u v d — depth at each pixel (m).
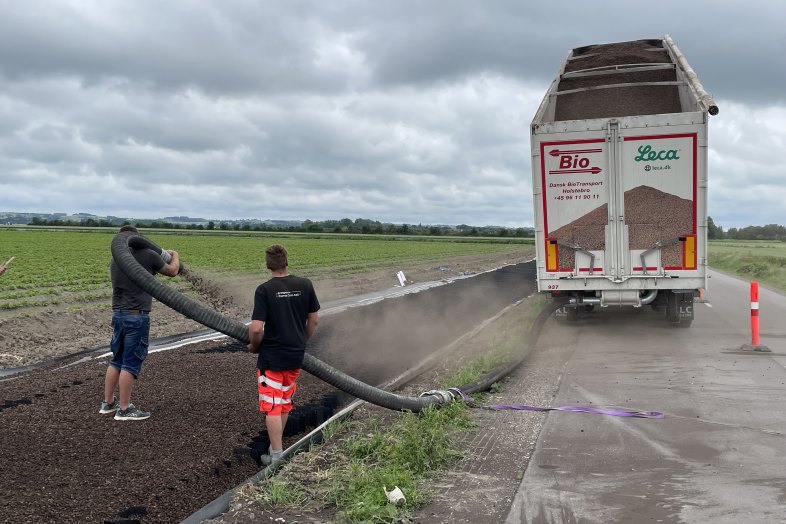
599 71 15.67
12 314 16.42
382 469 5.22
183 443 6.23
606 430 6.66
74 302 19.72
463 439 6.36
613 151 12.32
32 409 7.16
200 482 5.48
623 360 10.94
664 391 8.53
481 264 48.62
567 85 15.95
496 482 5.18
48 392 7.95
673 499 4.79
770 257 48.75
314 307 5.86
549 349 12.23
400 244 84.31
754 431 6.61
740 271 40.38
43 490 5.11
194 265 35.78
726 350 11.62
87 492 5.12
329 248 65.38
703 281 12.27
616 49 18.25
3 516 4.64
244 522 4.42
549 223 12.74
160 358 10.07
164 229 154.38
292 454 5.81
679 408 7.60
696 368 10.11
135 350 6.79
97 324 16.48
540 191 12.72
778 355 11.20
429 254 59.53
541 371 10.10
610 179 12.38
